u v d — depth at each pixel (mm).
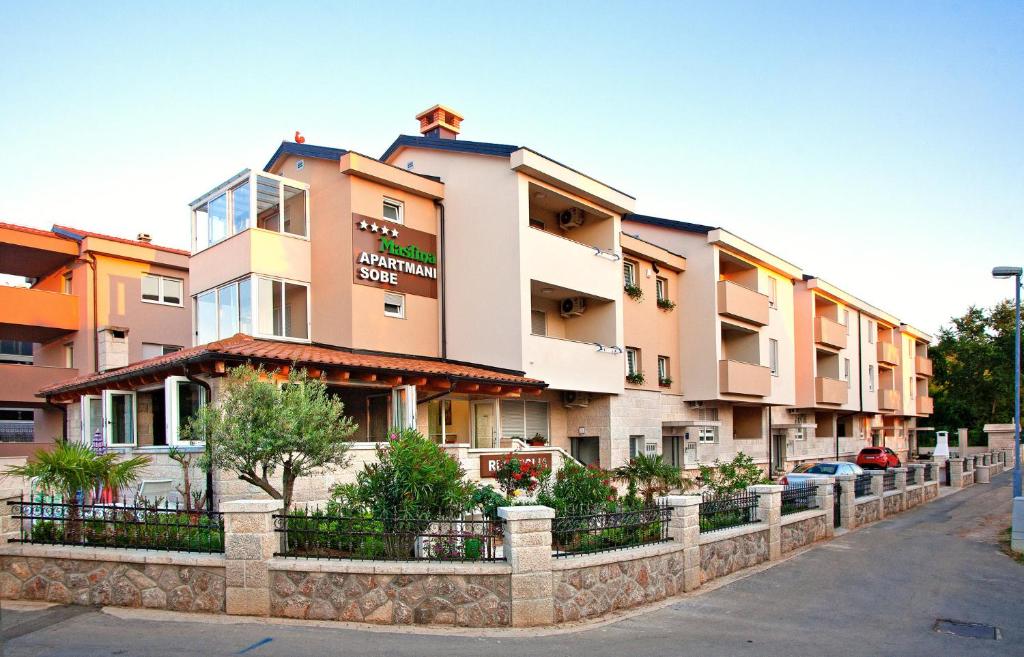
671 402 25469
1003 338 54688
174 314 26641
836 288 36938
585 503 11945
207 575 8766
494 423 19312
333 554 9023
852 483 18484
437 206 20766
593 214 22375
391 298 19422
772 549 13594
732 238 26984
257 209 18516
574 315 22578
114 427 15930
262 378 12102
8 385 23172
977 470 33531
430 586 8445
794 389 32219
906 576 12266
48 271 26875
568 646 7824
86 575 9219
